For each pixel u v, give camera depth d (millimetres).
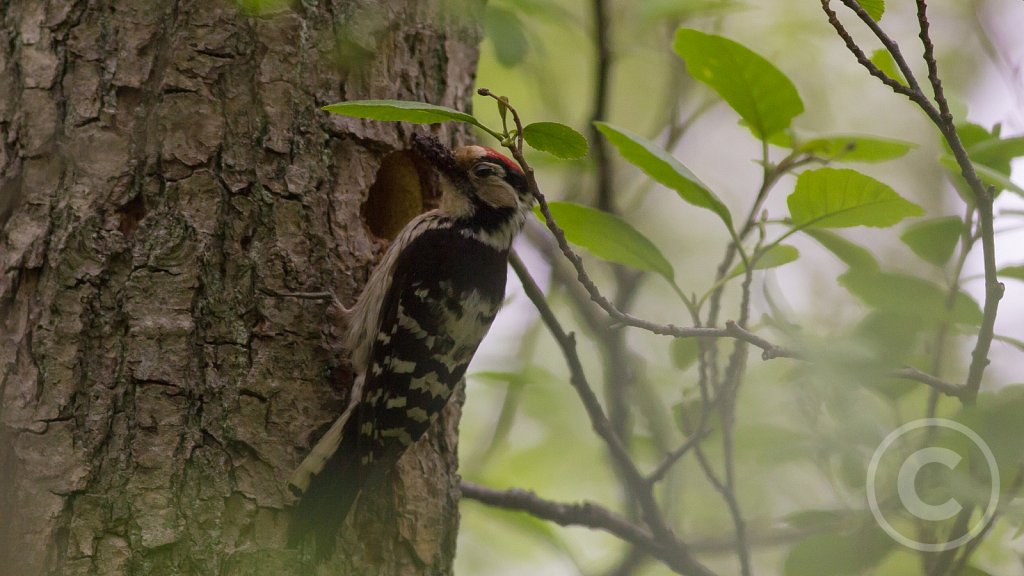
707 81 8359
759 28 16953
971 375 6738
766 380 9484
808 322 14820
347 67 8461
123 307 7500
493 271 9391
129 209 7734
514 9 11055
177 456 7379
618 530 10109
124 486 7242
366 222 9734
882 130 18062
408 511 8453
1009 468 6500
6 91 7883
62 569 7066
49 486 7180
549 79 14570
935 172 18297
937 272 9953
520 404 14430
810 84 17250
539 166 12578
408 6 9055
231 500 7480
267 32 8188
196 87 7930
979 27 11305
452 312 8836
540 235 14234
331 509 7609
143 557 7156
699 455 8656
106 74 7859
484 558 14047
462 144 9891
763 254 8312
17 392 7340
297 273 8016
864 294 8227
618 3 13641
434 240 9117
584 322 14070
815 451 7426
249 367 7730
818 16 16719
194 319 7613
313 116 8289
